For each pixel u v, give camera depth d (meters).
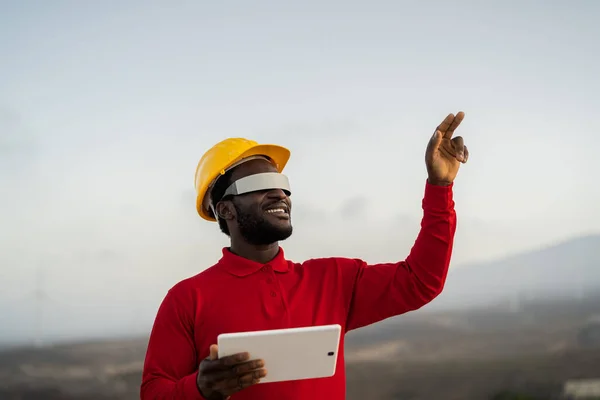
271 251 4.17
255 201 4.08
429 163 3.90
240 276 3.95
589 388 70.31
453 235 3.98
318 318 3.90
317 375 3.36
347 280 4.12
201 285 3.95
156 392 3.57
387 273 4.05
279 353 3.19
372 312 4.08
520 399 67.38
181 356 3.81
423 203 4.02
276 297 3.88
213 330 3.80
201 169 4.49
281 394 3.64
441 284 3.95
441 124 3.93
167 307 3.93
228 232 4.40
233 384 3.12
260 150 4.50
